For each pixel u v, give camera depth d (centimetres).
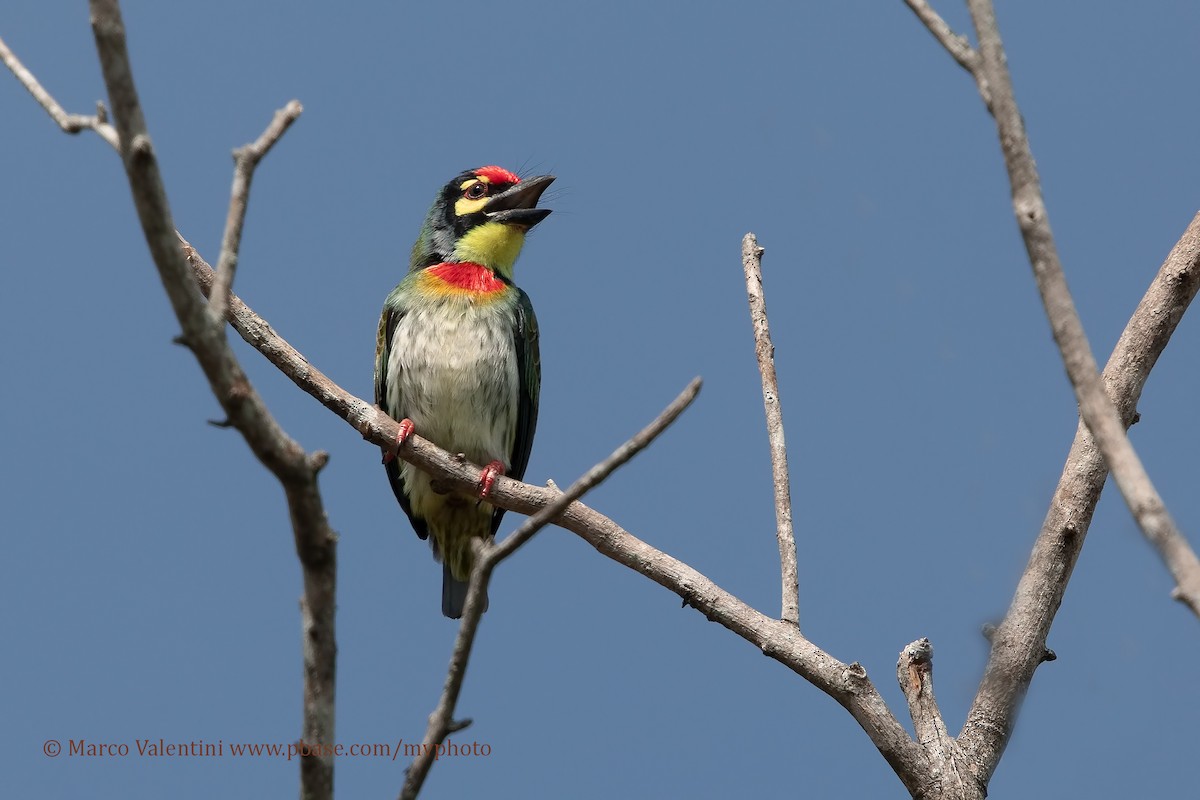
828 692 813
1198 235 866
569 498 539
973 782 777
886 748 786
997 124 545
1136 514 514
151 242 504
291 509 520
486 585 547
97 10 492
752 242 960
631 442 541
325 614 531
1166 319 861
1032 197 541
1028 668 818
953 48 553
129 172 498
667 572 896
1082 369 532
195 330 505
